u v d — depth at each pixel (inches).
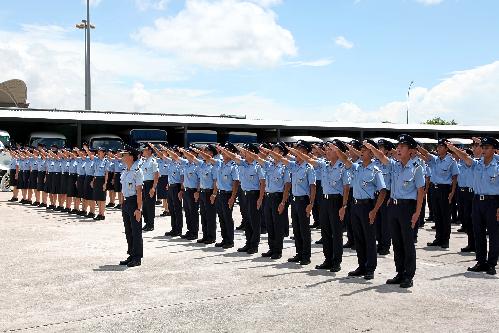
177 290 290.4
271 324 230.7
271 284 304.3
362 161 319.0
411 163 298.2
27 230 518.9
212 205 443.5
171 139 1236.5
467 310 253.1
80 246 430.3
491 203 333.4
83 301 268.4
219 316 242.8
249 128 1221.1
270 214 383.9
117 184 700.7
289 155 386.9
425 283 308.5
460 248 433.7
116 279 315.6
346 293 284.7
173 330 223.1
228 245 430.0
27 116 996.6
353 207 322.0
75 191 660.7
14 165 800.9
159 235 500.4
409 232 297.7
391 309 254.2
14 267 348.8
